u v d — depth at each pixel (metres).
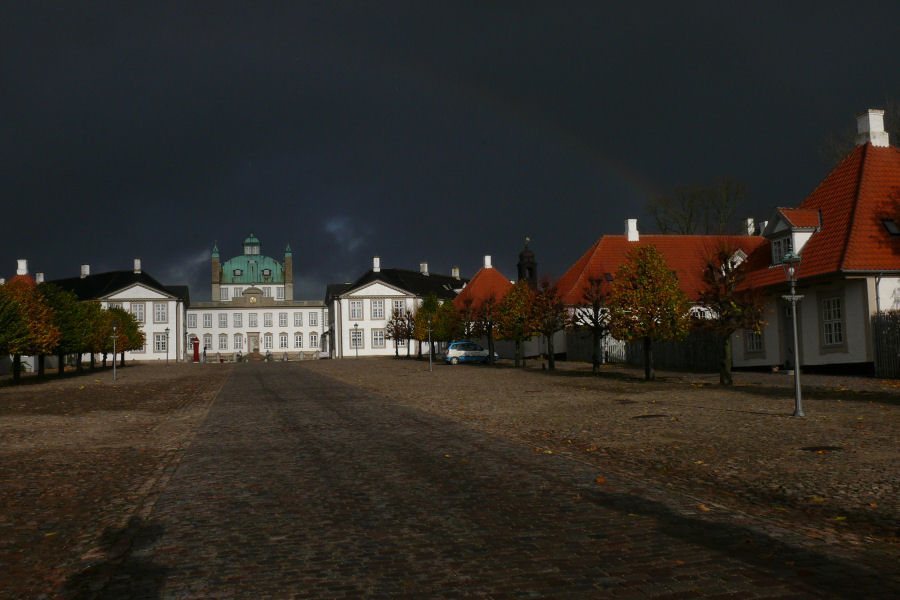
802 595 5.32
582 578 5.82
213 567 6.46
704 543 6.70
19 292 45.28
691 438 13.34
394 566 6.29
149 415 21.52
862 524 7.46
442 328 66.38
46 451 14.22
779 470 10.09
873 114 33.03
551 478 10.05
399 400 24.09
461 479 10.12
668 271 29.12
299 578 6.07
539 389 26.88
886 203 29.78
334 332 111.38
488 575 5.96
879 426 13.85
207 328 124.12
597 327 35.22
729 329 25.33
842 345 28.95
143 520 8.34
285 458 12.52
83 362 94.12
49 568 6.67
